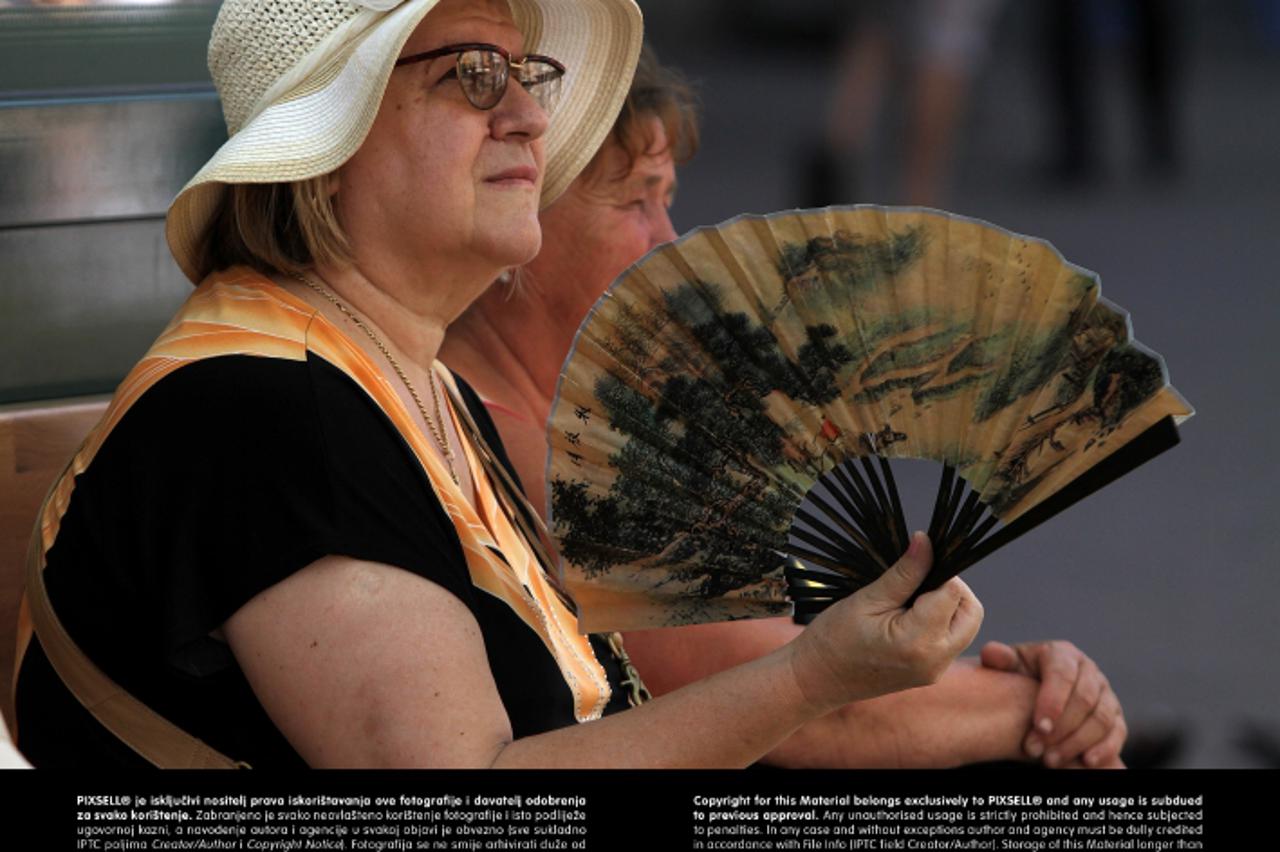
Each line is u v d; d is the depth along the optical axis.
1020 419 5.48
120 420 5.86
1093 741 8.55
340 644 5.47
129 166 8.37
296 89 6.29
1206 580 15.78
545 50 7.74
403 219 6.32
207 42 8.59
